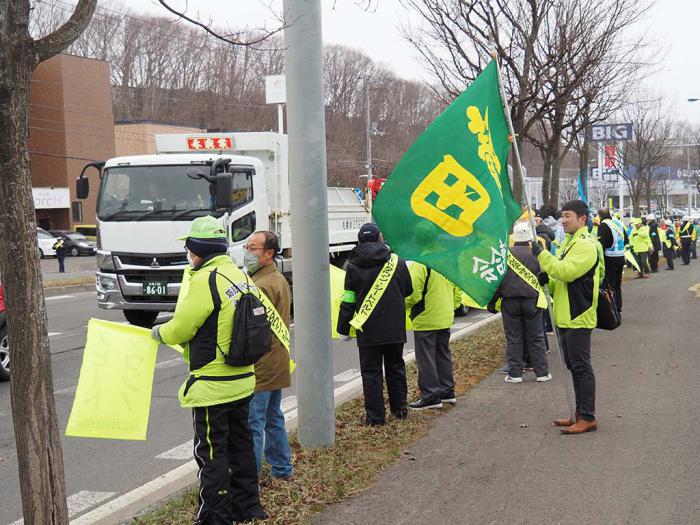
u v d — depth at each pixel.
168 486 6.01
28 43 3.80
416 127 52.38
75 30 3.97
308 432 6.70
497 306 10.00
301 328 6.64
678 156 63.44
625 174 37.59
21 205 3.76
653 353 11.02
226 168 13.31
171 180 13.55
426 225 6.65
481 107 6.86
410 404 8.20
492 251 6.69
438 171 6.68
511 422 7.49
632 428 7.12
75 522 5.38
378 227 7.12
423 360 8.05
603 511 5.17
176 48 45.34
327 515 5.24
